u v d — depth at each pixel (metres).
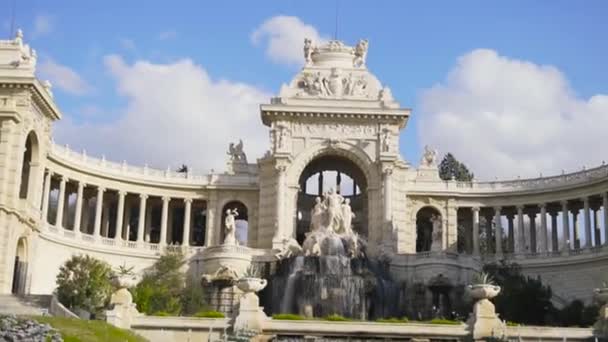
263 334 46.53
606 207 82.12
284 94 88.31
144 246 86.25
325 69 90.00
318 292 69.94
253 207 91.50
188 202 92.00
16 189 65.44
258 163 88.06
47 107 71.75
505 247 117.12
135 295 61.25
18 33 68.81
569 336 45.50
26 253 69.44
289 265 74.38
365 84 89.44
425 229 106.69
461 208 94.50
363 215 92.75
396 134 87.12
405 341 46.62
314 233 79.88
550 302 70.62
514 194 90.88
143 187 90.06
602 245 80.75
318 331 46.84
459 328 46.69
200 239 108.69
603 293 46.72
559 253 84.19
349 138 86.94
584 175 85.56
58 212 80.62
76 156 83.94
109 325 42.66
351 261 74.69
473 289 47.16
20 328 36.09
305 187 96.62
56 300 53.41
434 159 95.25
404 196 87.62
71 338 38.12
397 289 73.19
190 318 46.06
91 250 82.56
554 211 93.12
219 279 72.38
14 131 66.25
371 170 86.06
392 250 81.00
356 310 69.50
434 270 77.25
